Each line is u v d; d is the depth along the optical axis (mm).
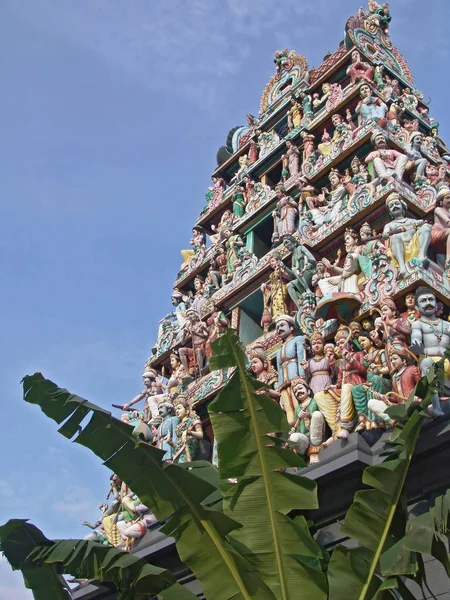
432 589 11617
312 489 10680
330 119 22781
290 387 15898
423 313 14438
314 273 18625
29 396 11633
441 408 12141
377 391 13492
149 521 17594
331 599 10234
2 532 11766
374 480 10203
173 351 23438
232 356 10930
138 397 22906
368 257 16766
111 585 16422
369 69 22875
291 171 23031
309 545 10641
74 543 11523
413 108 23750
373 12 25875
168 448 18859
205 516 10633
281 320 17438
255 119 28125
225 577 10602
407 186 18375
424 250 15477
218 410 10883
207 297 23312
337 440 13180
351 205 18641
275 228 21938
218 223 26625
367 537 10242
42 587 12297
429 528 9461
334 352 15484
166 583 11195
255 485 10836
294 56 27062
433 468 12078
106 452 11297
